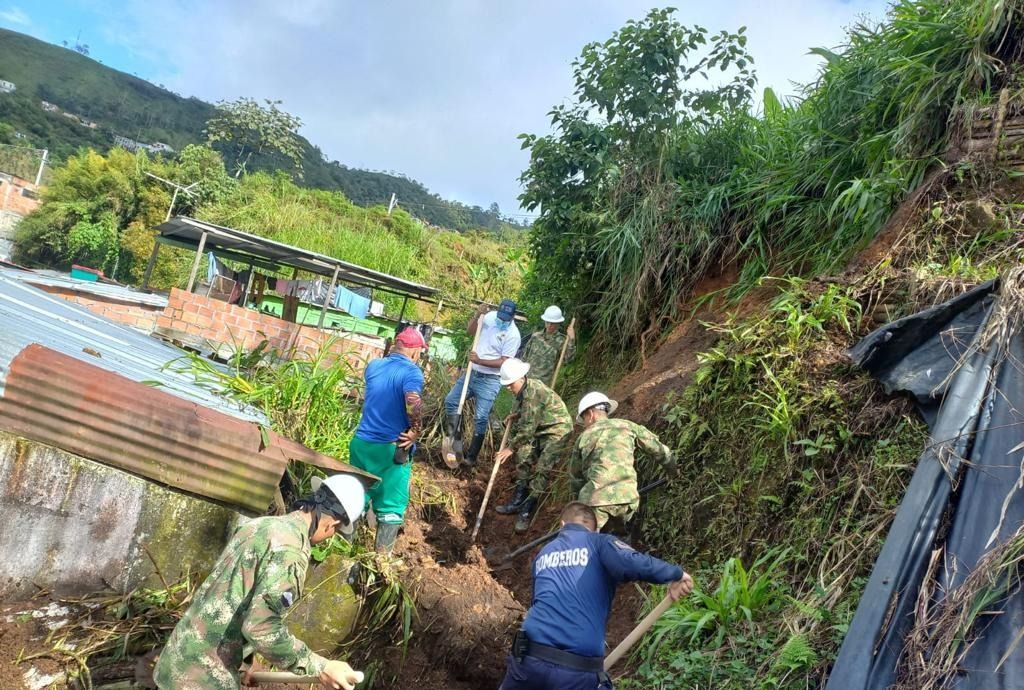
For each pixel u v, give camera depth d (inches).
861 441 175.9
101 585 163.8
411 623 192.7
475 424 294.8
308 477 206.8
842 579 151.4
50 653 152.9
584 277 361.7
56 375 159.9
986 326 162.1
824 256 255.6
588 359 344.5
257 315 364.2
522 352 340.8
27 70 6063.0
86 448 161.5
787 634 147.7
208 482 168.4
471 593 203.5
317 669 126.0
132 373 204.5
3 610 156.0
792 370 196.1
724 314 277.7
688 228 313.6
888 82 267.9
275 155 2015.3
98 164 1316.4
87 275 642.8
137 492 165.5
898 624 121.2
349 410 261.3
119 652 156.3
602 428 206.1
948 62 243.8
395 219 1202.0
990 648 112.5
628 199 334.3
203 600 125.9
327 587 186.2
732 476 197.6
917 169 242.7
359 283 490.0
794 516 177.0
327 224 1127.6
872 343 181.0
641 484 228.1
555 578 138.9
